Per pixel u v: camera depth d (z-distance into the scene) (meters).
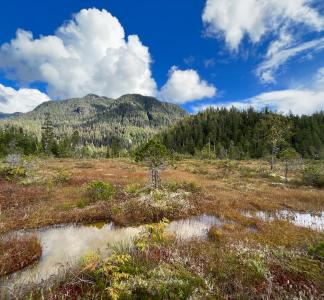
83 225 11.48
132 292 4.93
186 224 12.10
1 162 32.06
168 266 6.04
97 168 36.38
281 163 53.16
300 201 18.81
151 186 18.59
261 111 116.94
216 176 31.12
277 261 6.62
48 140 72.06
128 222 11.77
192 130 120.75
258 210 15.82
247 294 5.10
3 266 6.82
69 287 5.42
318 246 7.25
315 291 4.93
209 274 5.92
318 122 100.88
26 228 10.69
